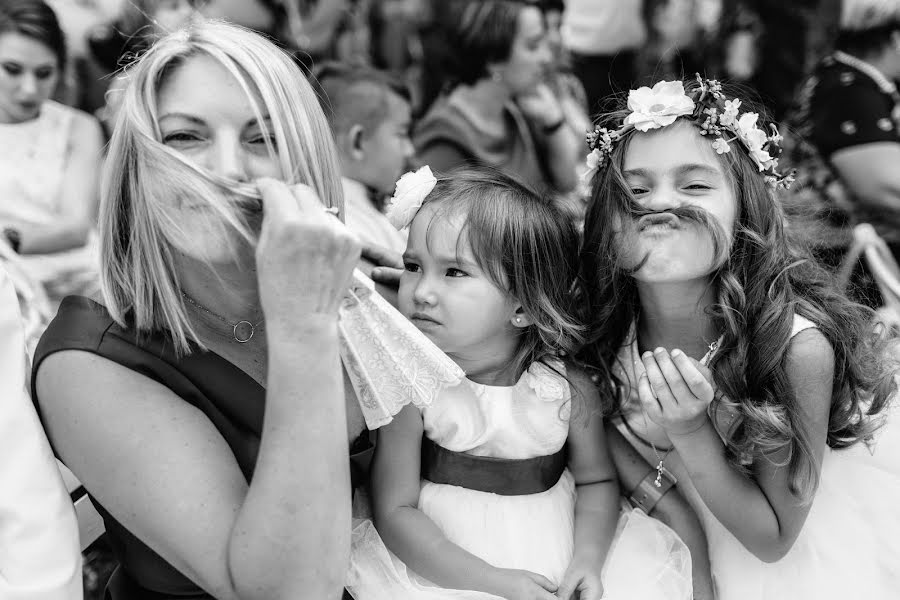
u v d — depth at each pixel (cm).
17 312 116
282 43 290
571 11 318
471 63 313
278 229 96
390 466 145
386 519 142
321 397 100
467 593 132
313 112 118
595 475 158
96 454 108
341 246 97
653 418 136
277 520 98
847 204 302
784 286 147
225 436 117
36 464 110
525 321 150
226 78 112
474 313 143
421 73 311
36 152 269
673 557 148
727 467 142
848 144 300
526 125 324
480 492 146
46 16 268
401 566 139
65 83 274
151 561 117
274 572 98
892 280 284
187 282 117
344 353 117
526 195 155
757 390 145
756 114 148
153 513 104
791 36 308
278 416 100
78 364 112
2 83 261
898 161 296
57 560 109
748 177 147
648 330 161
